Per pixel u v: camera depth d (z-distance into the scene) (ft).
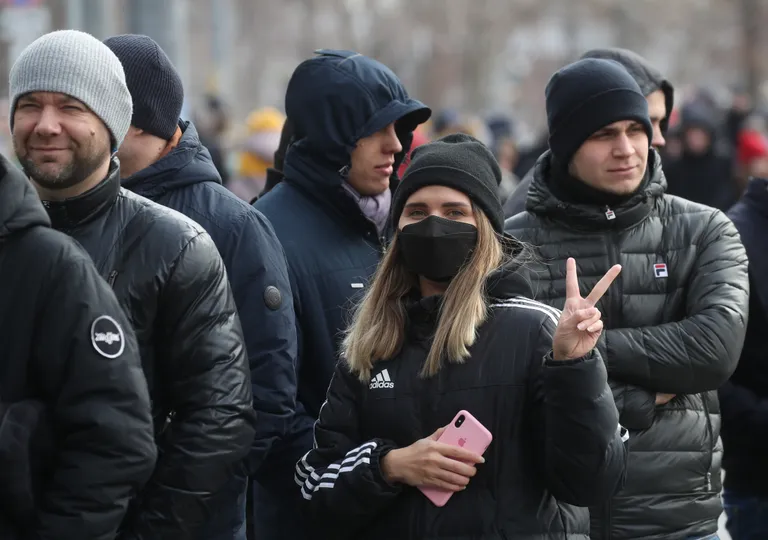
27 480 29.50
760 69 367.66
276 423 37.45
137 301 32.63
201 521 32.81
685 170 108.99
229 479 33.35
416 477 32.14
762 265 45.98
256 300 37.96
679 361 38.91
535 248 40.57
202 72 396.98
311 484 34.09
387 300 34.45
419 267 33.83
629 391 39.04
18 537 29.86
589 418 31.32
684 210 41.60
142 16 131.75
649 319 40.57
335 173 43.14
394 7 629.92
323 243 42.73
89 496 29.78
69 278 30.12
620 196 40.86
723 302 39.81
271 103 623.77
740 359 46.14
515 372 32.55
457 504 32.17
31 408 29.76
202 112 172.96
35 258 30.12
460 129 127.03
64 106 32.32
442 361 32.94
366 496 32.65
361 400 33.83
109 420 29.96
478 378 32.63
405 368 33.47
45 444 29.91
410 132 45.73
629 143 40.57
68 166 32.32
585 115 40.60
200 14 397.60
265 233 39.04
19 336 29.89
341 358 34.71
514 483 32.27
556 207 41.11
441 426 32.68
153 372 33.30
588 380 31.32
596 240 40.96
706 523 40.01
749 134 80.53
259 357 37.70
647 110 41.04
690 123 107.76
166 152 39.73
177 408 33.32
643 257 40.88
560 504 32.78
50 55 32.24
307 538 39.81
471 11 587.27
